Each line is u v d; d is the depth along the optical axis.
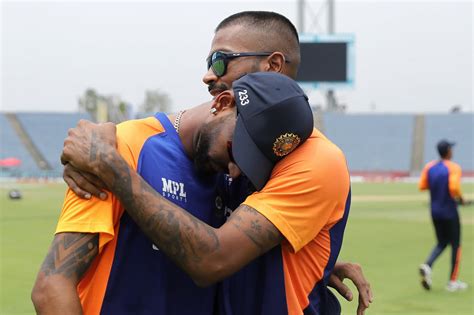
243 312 2.39
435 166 8.77
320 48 29.58
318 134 2.47
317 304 2.47
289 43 2.51
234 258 2.17
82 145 2.10
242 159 2.20
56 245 2.08
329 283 2.86
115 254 2.22
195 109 2.38
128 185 2.08
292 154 2.30
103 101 36.50
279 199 2.24
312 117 2.29
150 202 2.10
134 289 2.25
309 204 2.26
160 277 2.26
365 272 9.27
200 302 2.38
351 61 29.52
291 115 2.20
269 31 2.45
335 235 2.46
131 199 2.08
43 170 45.47
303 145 2.33
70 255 2.07
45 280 2.03
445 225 8.61
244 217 2.21
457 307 7.03
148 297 2.26
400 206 21.78
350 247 11.94
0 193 27.42
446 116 52.44
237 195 2.53
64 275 2.04
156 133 2.34
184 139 2.35
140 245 2.24
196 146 2.30
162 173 2.28
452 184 8.43
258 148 2.22
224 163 2.28
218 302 2.42
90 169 2.06
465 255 11.19
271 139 2.21
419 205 22.20
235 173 2.28
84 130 2.16
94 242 2.10
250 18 2.46
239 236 2.18
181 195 2.31
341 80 29.48
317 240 2.39
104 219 2.11
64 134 51.38
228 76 2.45
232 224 2.19
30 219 16.80
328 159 2.32
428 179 8.77
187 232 2.11
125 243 2.22
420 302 7.27
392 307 6.98
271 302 2.32
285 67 2.52
